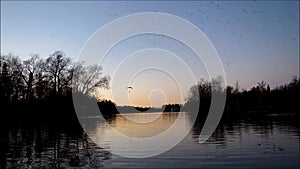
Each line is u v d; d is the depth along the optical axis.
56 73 72.12
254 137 28.34
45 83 72.12
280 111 82.81
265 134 30.72
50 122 60.81
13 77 70.50
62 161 18.42
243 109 79.81
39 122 61.22
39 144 26.97
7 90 68.50
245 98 81.44
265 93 83.31
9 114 67.56
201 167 15.80
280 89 84.69
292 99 83.62
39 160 18.94
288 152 19.66
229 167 15.72
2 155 20.94
